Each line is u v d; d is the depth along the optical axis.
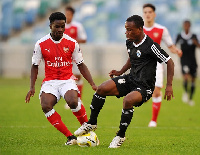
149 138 25.67
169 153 19.72
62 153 19.03
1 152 19.20
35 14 105.81
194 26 94.25
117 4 102.62
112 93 21.50
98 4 104.81
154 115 32.84
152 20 33.25
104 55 91.50
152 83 21.55
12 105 46.09
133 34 21.12
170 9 98.00
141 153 19.50
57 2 107.31
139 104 21.27
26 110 41.53
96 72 91.44
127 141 24.14
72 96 21.52
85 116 22.22
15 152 19.22
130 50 21.89
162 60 21.22
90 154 18.86
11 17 105.56
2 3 107.00
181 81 83.69
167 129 30.62
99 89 21.20
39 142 22.88
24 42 101.56
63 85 22.16
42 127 29.88
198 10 96.88
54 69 22.28
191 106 48.91
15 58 96.62
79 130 21.41
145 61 21.47
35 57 22.19
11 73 96.75
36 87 63.88
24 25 104.88
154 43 21.28
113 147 20.98
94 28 100.44
